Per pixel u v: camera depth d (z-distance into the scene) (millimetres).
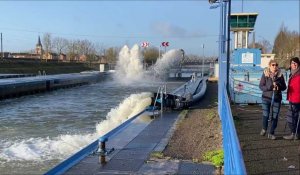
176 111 19281
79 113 24000
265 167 7598
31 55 109125
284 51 82562
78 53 111625
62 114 23656
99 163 9039
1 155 12992
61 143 14742
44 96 36938
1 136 16516
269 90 9906
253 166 7672
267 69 9992
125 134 12797
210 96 28359
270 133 10070
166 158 9625
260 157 8305
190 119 16594
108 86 49938
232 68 22031
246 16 32688
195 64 96000
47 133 17172
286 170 7406
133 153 10117
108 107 27156
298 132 9867
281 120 12773
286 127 11477
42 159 12477
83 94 38625
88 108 26656
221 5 15516
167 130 13703
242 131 11070
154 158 9617
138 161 9312
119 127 13641
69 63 85875
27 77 49344
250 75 19891
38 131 17719
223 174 8172
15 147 14211
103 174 8219
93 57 112062
